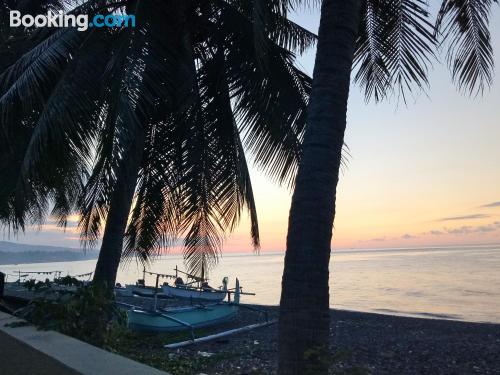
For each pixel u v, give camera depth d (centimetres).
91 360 483
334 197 450
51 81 970
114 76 852
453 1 692
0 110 910
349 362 1294
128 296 3016
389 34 769
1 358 495
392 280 7194
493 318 2961
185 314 1706
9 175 1109
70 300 729
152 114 1059
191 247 1180
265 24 816
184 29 1042
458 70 711
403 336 1756
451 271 9144
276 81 1071
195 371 1080
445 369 1235
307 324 416
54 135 807
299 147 1075
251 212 1152
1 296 1097
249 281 8456
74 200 1162
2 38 1253
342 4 483
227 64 1101
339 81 467
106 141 822
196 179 1104
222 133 1127
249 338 1572
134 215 1212
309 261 428
